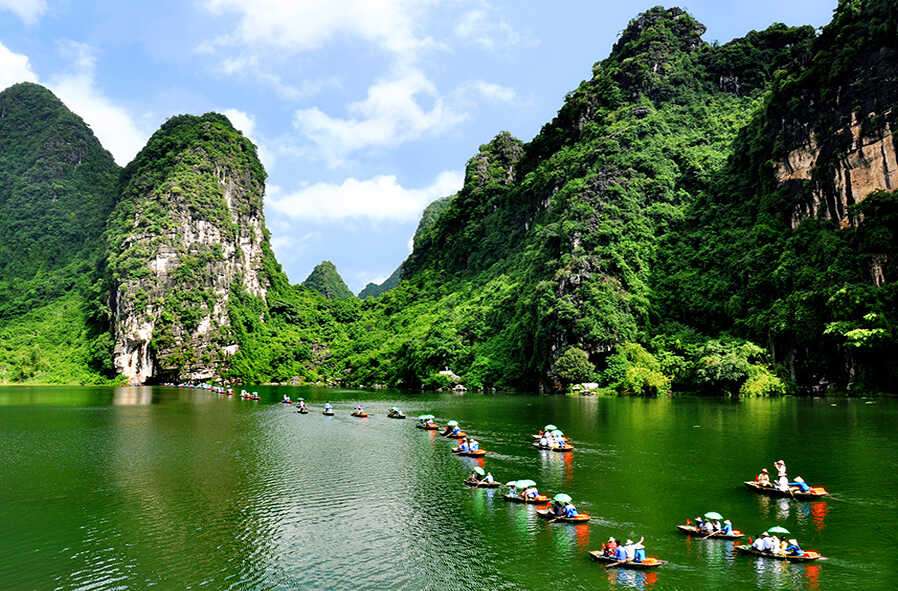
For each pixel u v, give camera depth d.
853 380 99.50
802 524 33.75
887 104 111.62
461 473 48.75
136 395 140.88
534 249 190.00
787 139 133.88
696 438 60.94
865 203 107.75
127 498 41.72
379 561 29.95
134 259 196.50
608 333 130.75
